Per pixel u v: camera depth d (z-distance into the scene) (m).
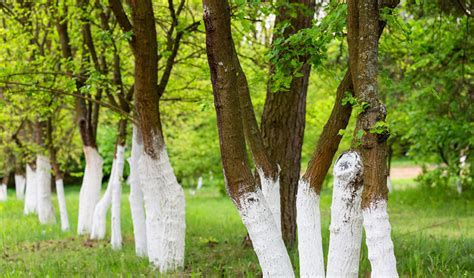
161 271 7.60
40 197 15.54
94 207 12.86
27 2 10.88
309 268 4.93
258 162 6.00
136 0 7.01
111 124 17.44
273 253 4.60
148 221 8.27
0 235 12.28
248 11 6.98
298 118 9.00
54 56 10.09
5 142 16.05
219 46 4.45
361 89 4.29
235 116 4.54
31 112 11.26
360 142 4.23
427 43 12.13
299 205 5.02
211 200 23.05
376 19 4.39
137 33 7.17
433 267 6.84
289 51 6.02
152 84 7.50
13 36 10.34
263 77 7.00
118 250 9.88
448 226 11.94
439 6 10.39
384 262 4.07
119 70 10.40
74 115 16.20
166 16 10.04
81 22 9.68
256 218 4.60
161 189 7.76
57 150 15.69
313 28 5.64
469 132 14.45
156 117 7.72
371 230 4.11
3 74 8.27
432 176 17.73
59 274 7.57
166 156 7.82
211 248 9.42
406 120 15.61
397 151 20.73
